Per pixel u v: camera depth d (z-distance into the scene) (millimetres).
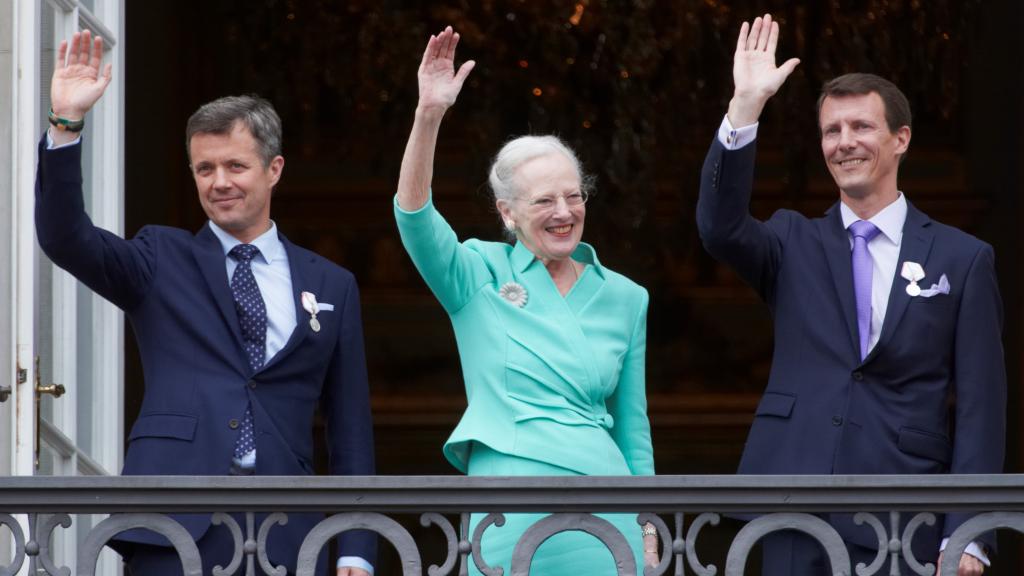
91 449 20094
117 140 20875
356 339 15047
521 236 15133
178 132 44781
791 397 14750
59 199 13711
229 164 14672
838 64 42906
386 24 42625
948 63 41594
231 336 14414
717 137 14891
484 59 43469
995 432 14453
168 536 12734
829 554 12891
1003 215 46812
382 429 50125
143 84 43375
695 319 50688
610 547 12812
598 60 43625
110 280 14219
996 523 12961
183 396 14148
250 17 43031
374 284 51062
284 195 50438
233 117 14719
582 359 14664
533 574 14008
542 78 43656
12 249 17781
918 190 47625
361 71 43219
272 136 14914
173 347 14328
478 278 14891
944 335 14656
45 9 19000
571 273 15258
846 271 14969
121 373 20578
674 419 50094
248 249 14859
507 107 44125
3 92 18000
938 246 14953
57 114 13711
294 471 14188
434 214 14500
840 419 14484
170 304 14406
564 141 44594
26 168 17938
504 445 14312
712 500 12875
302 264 15000
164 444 13961
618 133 44562
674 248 48875
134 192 42812
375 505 12758
